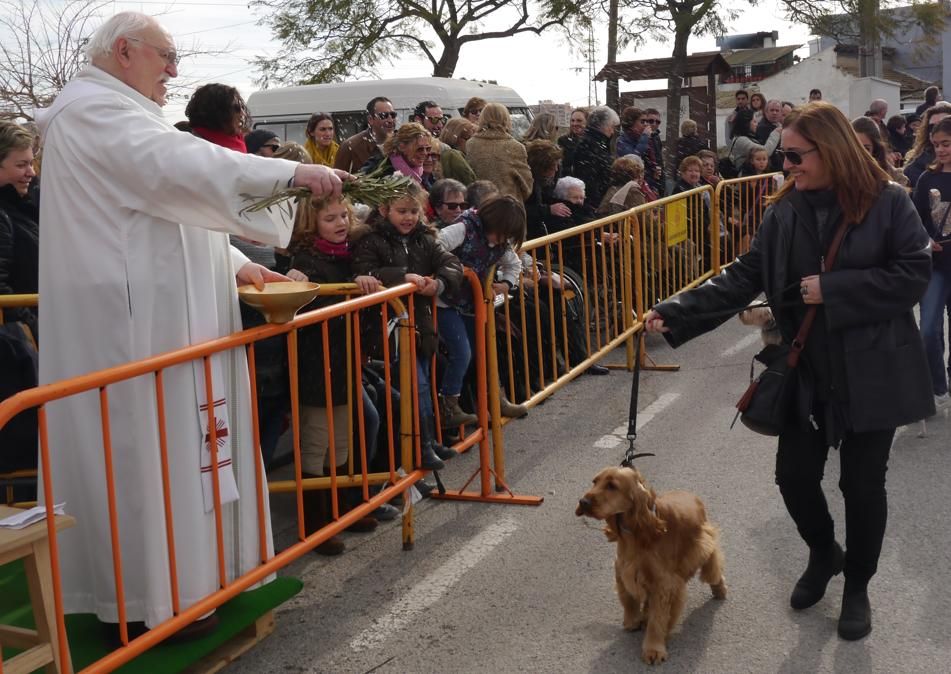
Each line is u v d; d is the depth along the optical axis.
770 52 46.62
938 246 6.11
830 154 3.47
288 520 5.13
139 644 3.20
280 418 4.64
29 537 2.85
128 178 3.22
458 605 4.11
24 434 4.44
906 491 5.16
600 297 7.54
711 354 8.27
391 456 4.51
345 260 4.93
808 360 3.62
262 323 4.56
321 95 13.58
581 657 3.67
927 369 3.58
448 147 7.66
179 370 3.36
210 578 3.50
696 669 3.56
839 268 3.51
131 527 3.34
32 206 5.04
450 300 5.36
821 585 3.95
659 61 21.14
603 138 9.14
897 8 25.84
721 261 10.05
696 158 10.11
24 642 3.02
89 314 3.31
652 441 6.15
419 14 28.55
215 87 4.02
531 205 7.72
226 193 3.20
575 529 4.84
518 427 6.55
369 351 4.71
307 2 27.92
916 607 3.94
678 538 3.61
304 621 4.01
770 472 5.50
